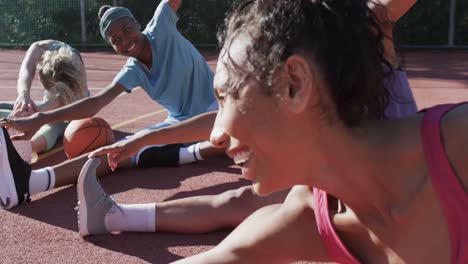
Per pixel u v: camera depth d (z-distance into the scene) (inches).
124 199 133.7
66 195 136.5
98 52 609.3
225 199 111.3
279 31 38.1
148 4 631.8
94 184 110.2
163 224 112.3
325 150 42.0
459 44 617.9
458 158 41.1
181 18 643.5
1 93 337.1
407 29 611.5
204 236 111.4
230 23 41.1
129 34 153.9
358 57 39.2
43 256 103.9
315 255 55.9
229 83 40.5
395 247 45.1
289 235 55.9
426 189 41.9
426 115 42.7
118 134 210.7
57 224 118.5
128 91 152.3
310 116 40.3
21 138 127.7
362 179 43.4
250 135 41.2
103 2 637.9
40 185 133.5
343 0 39.2
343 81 39.1
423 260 42.8
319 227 52.1
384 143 42.4
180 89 163.0
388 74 43.4
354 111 40.4
